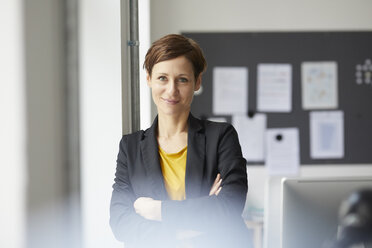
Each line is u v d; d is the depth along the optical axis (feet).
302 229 3.90
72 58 4.20
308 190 3.90
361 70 12.88
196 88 5.14
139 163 5.16
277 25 12.77
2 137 3.44
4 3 3.44
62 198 4.13
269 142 12.80
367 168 12.91
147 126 9.41
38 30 3.73
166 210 4.73
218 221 4.77
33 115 3.65
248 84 12.78
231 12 12.69
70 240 4.19
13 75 3.49
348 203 1.73
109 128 6.14
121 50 6.17
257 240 11.42
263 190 12.75
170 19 12.61
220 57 12.71
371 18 12.85
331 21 12.83
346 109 12.87
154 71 4.91
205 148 5.15
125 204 5.05
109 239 6.19
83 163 6.10
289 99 12.83
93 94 6.06
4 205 3.45
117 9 6.10
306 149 12.85
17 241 3.49
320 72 12.84
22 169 3.53
